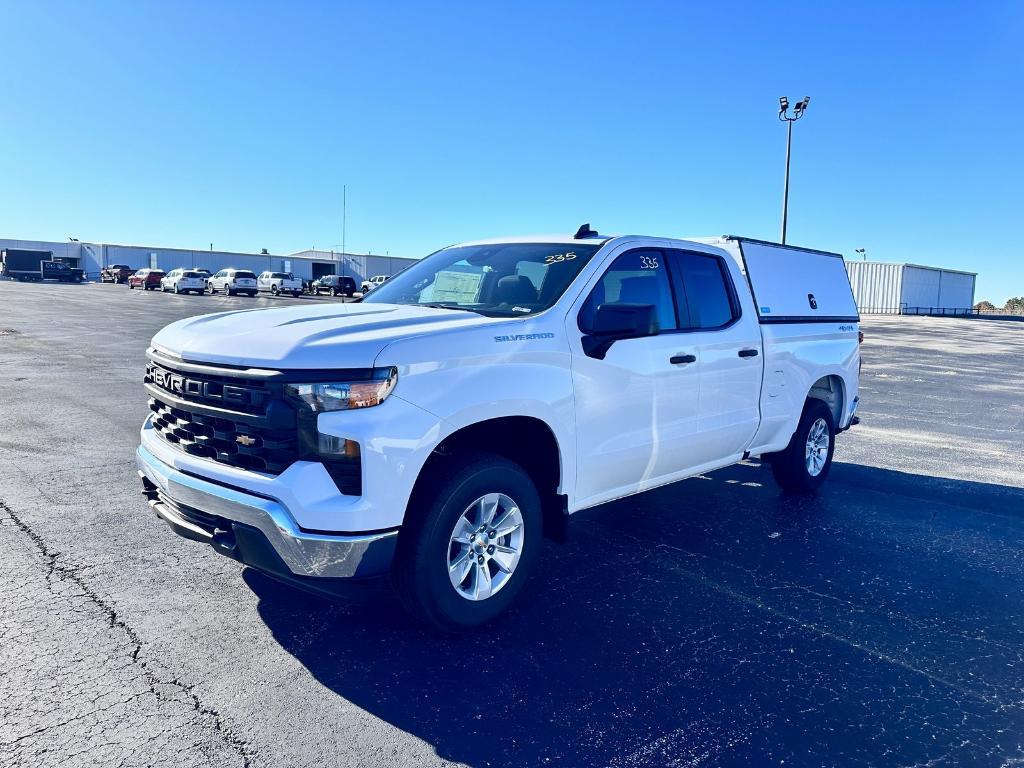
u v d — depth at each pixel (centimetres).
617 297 445
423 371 333
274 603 394
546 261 448
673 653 360
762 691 328
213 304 3378
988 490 693
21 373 1155
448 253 520
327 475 315
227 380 335
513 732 291
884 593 444
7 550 451
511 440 411
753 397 552
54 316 2406
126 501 550
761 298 572
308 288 5531
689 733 295
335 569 316
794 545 523
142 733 280
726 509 607
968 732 302
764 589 443
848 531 559
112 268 6253
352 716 297
